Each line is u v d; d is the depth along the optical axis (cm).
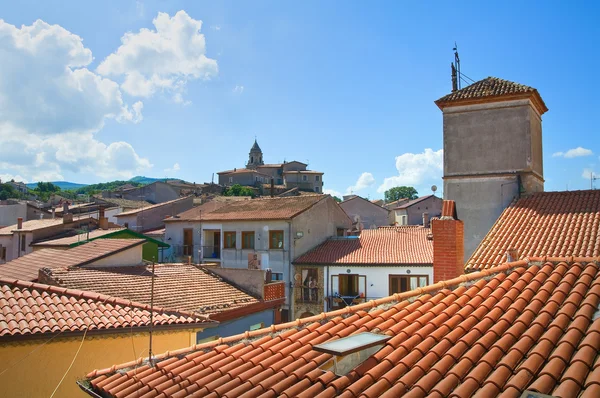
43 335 938
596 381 426
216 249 3953
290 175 10675
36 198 9244
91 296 1159
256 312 1878
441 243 1058
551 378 454
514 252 845
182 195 8012
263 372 638
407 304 743
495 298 669
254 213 3738
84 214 5247
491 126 1873
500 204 1823
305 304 3278
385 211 6378
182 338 1202
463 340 568
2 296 1058
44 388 957
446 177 1925
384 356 584
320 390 554
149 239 3356
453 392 473
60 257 2136
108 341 1059
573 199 1560
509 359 501
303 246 3494
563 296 618
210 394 615
